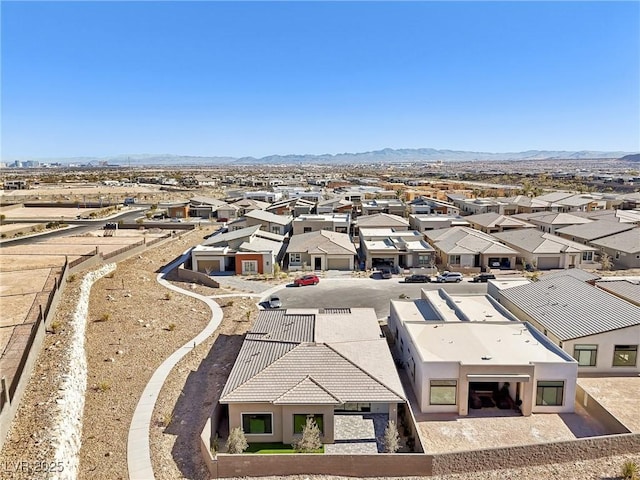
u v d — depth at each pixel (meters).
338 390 23.03
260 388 23.06
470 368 24.58
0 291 37.97
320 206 94.56
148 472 19.72
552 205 93.44
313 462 19.80
